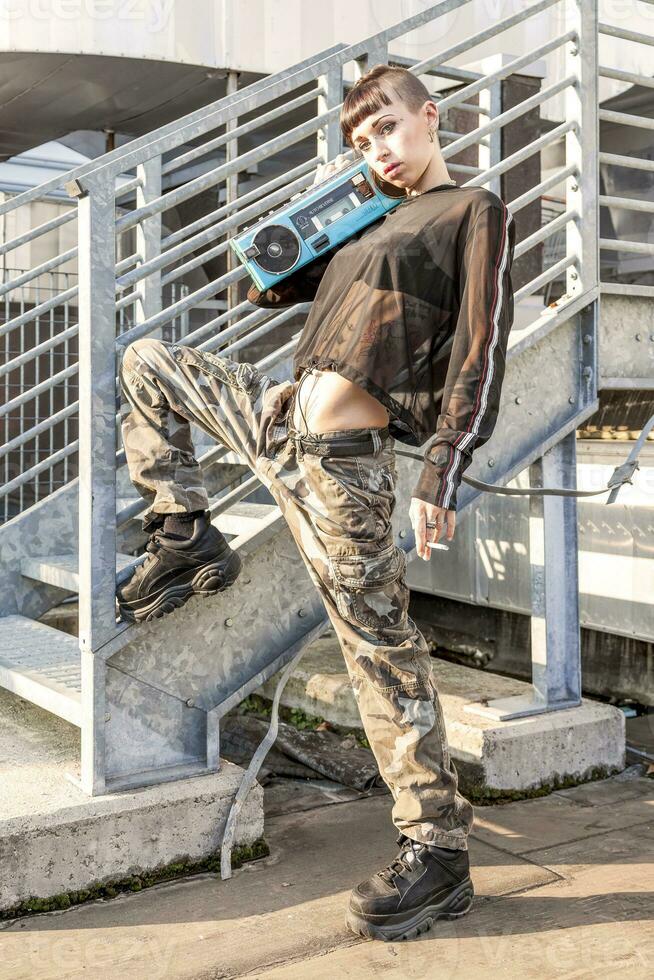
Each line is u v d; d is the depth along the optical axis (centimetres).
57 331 584
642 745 323
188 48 410
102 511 222
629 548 341
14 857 207
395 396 188
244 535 243
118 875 219
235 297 457
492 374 180
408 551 267
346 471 193
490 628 409
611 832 253
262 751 241
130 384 218
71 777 232
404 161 193
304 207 208
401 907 197
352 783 286
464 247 187
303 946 195
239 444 212
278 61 423
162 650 233
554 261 519
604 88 482
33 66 418
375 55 268
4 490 346
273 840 249
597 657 372
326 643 396
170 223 553
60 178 355
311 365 195
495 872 228
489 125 271
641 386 300
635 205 295
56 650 293
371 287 189
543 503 292
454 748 282
